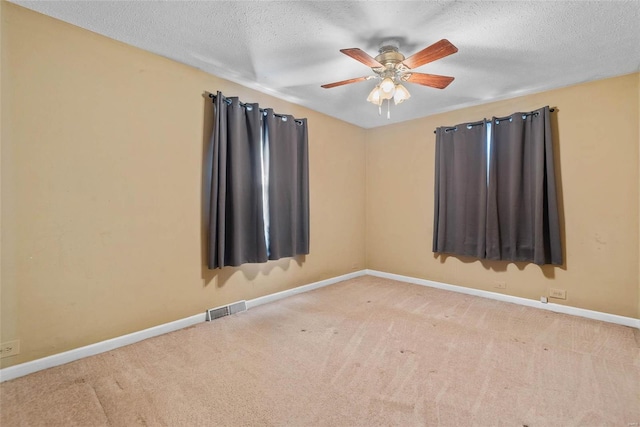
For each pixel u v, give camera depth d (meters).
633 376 1.95
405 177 4.36
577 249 3.04
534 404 1.68
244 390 1.81
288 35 2.25
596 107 2.94
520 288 3.39
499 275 3.54
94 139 2.22
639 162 2.75
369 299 3.54
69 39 2.11
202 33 2.23
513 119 3.31
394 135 4.48
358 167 4.69
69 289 2.13
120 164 2.35
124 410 1.63
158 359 2.16
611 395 1.76
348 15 2.00
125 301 2.39
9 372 1.90
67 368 2.04
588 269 2.99
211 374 1.97
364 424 1.53
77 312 2.16
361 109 3.90
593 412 1.62
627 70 2.74
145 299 2.50
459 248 3.76
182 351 2.28
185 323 2.74
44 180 2.02
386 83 2.28
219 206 2.84
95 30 2.19
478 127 3.60
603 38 2.24
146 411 1.62
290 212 3.52
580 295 3.03
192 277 2.80
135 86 2.43
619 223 2.84
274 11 1.97
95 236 2.24
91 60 2.21
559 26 2.10
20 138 1.93
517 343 2.42
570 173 3.07
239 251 2.97
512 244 3.34
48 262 2.04
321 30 2.18
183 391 1.80
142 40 2.33
